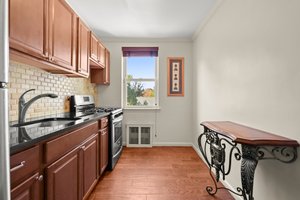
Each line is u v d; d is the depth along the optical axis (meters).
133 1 2.51
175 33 3.78
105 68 3.73
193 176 2.58
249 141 1.24
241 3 1.92
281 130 1.35
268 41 1.49
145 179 2.49
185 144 4.14
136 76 4.25
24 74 1.86
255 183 1.63
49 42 1.63
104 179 2.49
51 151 1.21
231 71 2.15
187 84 4.14
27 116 1.94
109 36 3.97
